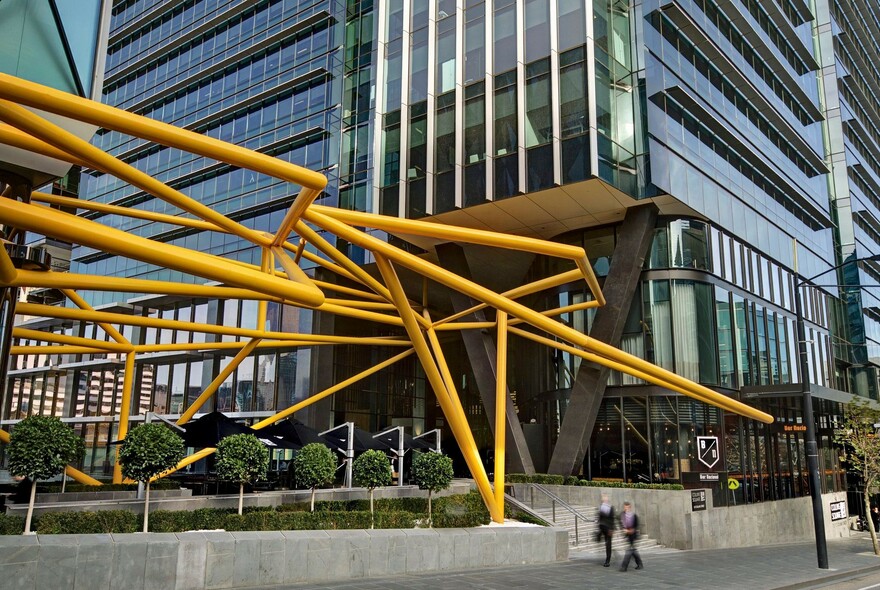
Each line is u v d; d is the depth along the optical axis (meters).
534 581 14.27
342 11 34.78
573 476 27.02
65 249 46.12
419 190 28.67
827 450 40.97
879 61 61.81
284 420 22.41
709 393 22.55
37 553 10.16
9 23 11.53
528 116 26.67
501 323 22.11
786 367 35.50
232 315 36.53
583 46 25.84
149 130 9.70
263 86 37.34
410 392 39.56
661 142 27.16
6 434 17.88
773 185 37.84
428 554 15.32
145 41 45.62
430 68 29.38
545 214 28.31
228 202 37.34
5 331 12.87
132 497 20.09
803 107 42.47
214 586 11.98
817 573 18.00
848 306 47.47
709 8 31.89
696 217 29.28
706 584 14.85
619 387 28.53
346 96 33.28
